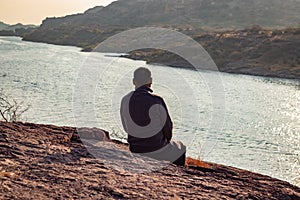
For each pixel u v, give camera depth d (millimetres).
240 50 72250
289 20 169000
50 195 3330
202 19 148500
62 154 4434
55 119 19562
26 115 19875
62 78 45094
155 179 4082
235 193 4074
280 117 28781
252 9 177000
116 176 3980
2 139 4711
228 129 23000
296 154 18531
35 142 4785
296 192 4531
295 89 46156
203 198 3758
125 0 146000
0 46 105188
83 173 3928
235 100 35719
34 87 36312
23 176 3658
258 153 18234
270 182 4773
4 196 3182
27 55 77625
